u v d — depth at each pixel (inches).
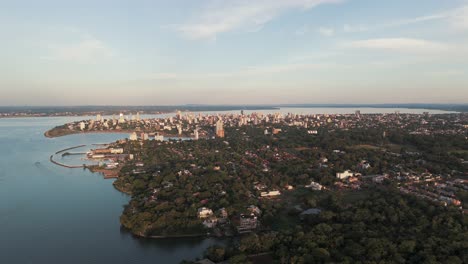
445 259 7239.2
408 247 7731.3
